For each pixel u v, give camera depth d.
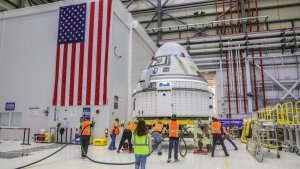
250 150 12.29
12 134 18.56
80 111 17.20
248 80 27.86
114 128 13.66
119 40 19.53
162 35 33.12
